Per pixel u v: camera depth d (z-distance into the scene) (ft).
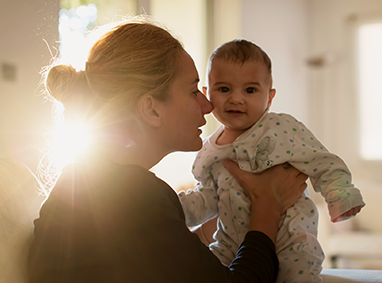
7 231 2.62
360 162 14.48
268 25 13.10
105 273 2.36
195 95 3.19
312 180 3.64
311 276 3.30
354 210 3.40
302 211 3.49
